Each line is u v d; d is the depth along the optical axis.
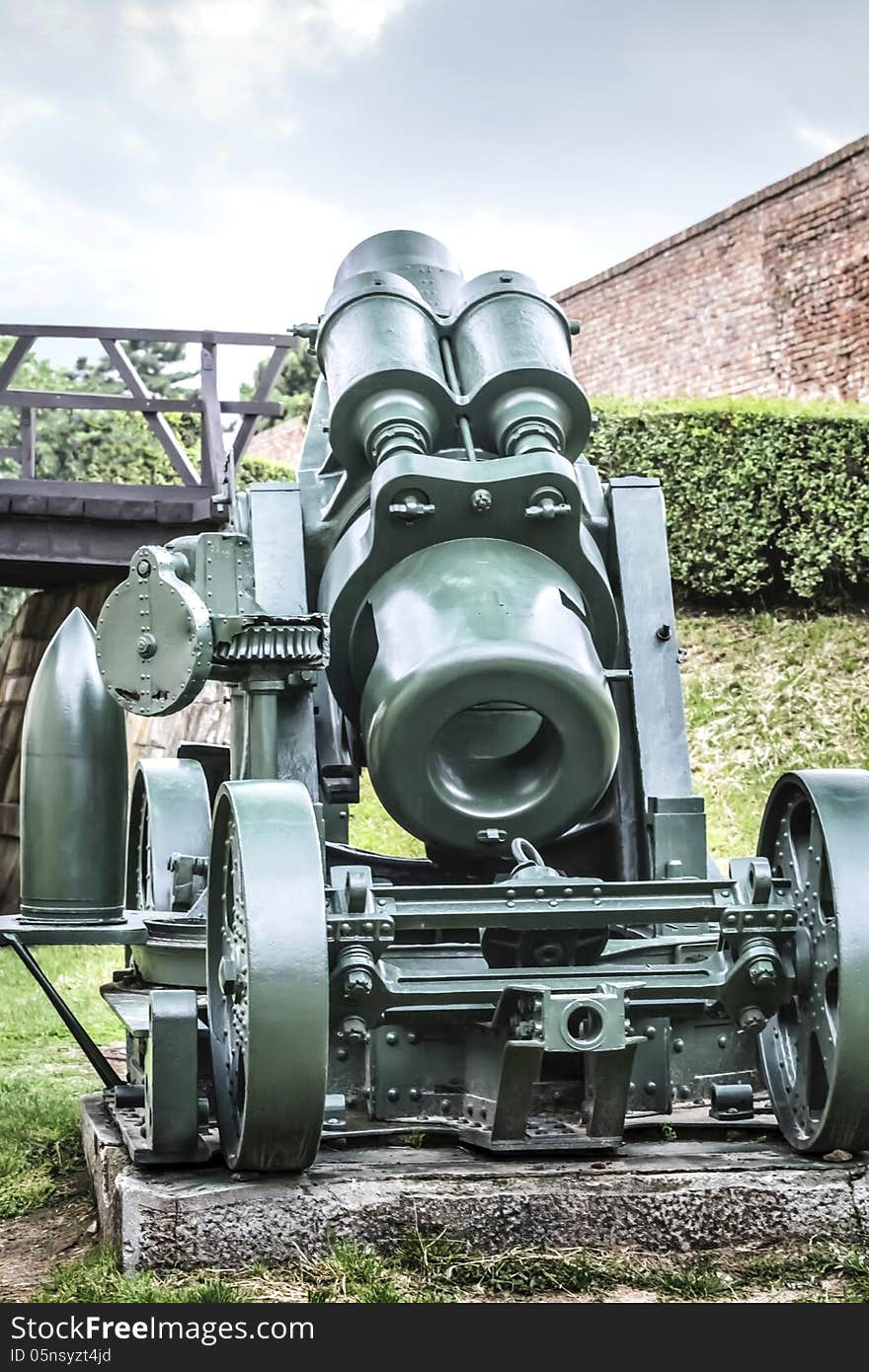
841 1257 4.00
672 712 5.62
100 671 5.38
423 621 4.90
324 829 5.32
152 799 6.14
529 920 4.25
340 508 5.75
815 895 4.28
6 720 14.45
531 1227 4.03
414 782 4.82
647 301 15.64
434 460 5.17
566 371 5.68
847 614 12.16
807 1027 4.34
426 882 5.61
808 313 14.02
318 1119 3.96
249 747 5.23
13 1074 7.24
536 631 4.83
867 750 11.09
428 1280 3.87
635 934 5.33
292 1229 3.97
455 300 6.35
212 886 4.43
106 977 10.15
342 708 5.54
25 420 12.89
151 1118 4.21
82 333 12.83
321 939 3.94
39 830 5.55
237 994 4.18
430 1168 4.16
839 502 11.84
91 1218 4.85
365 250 6.52
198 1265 3.94
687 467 12.28
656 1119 4.66
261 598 5.54
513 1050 4.12
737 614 12.48
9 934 5.41
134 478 24.77
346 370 5.62
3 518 12.40
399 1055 4.64
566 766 4.86
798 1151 4.36
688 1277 3.88
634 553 5.82
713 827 10.77
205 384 12.89
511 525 5.23
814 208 13.92
